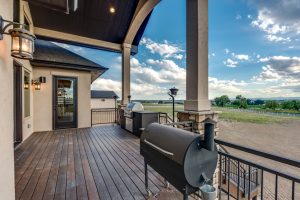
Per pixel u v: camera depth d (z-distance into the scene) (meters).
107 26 6.64
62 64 6.46
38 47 7.25
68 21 6.12
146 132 2.29
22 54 1.41
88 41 6.97
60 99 6.78
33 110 6.18
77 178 2.66
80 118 7.22
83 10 5.75
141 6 5.67
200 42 3.12
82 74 7.30
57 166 3.13
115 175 2.77
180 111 3.40
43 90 6.40
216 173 2.86
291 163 1.16
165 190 2.34
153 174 2.81
